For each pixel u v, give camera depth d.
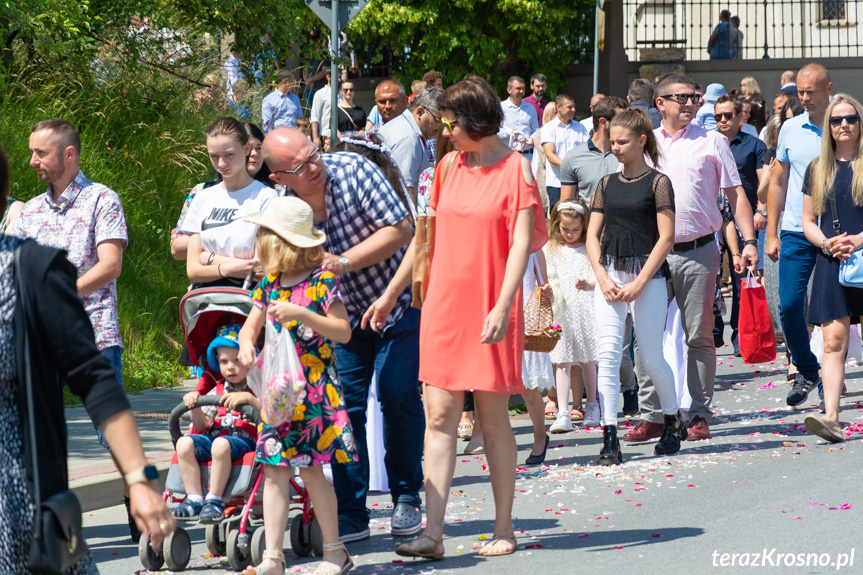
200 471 12.64
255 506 13.02
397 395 13.08
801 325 20.52
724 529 13.02
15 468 6.20
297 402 11.20
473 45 55.28
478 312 12.01
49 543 6.07
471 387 11.94
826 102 19.80
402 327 13.16
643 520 13.70
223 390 13.23
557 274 20.09
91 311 13.89
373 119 34.72
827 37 57.88
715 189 18.67
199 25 33.56
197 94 34.38
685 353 19.28
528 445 19.42
